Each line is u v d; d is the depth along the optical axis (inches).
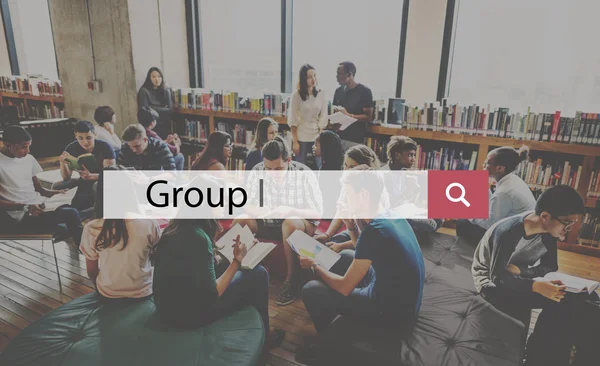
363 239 80.7
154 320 76.6
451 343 72.5
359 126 169.6
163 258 73.8
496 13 157.3
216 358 67.7
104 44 227.5
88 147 148.1
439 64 169.0
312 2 195.8
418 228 116.3
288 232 114.4
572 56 147.6
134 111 227.9
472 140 153.6
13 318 108.0
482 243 89.8
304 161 180.7
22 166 127.0
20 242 153.0
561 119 138.6
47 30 288.7
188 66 245.6
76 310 79.4
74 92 249.4
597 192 138.6
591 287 76.5
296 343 98.5
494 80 163.0
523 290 80.0
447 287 90.0
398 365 67.9
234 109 209.6
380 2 177.3
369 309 79.8
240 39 224.2
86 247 83.3
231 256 88.2
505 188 104.8
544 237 83.3
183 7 235.6
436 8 164.9
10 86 312.8
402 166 131.8
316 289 87.8
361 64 187.5
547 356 77.6
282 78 215.3
